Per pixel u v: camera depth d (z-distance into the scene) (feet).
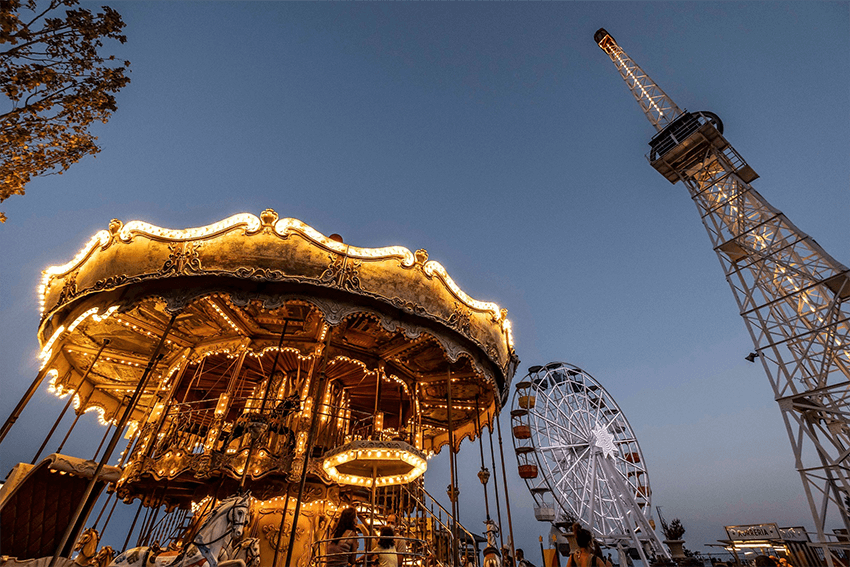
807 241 94.79
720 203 118.62
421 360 54.75
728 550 99.66
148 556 23.90
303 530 40.88
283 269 36.45
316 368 53.21
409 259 41.01
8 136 26.53
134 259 36.40
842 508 69.56
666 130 137.28
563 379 131.03
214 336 50.90
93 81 28.30
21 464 25.99
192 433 47.96
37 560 24.16
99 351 50.08
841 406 76.18
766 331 90.99
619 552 104.68
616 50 200.34
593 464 117.70
